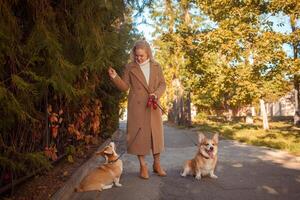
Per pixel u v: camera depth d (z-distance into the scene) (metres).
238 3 15.64
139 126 6.28
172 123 34.75
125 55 9.03
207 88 18.08
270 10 14.76
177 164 7.79
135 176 6.50
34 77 3.90
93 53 4.83
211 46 16.48
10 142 4.22
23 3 4.13
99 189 5.38
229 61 16.38
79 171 6.25
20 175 4.74
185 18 22.23
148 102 6.25
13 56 3.78
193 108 48.06
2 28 3.42
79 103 7.11
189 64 18.44
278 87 15.56
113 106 12.17
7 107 3.43
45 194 4.78
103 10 4.93
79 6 4.59
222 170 6.98
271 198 4.96
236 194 5.20
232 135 15.20
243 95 16.16
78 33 4.67
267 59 14.88
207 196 5.12
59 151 6.76
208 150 6.17
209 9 16.72
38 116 4.99
